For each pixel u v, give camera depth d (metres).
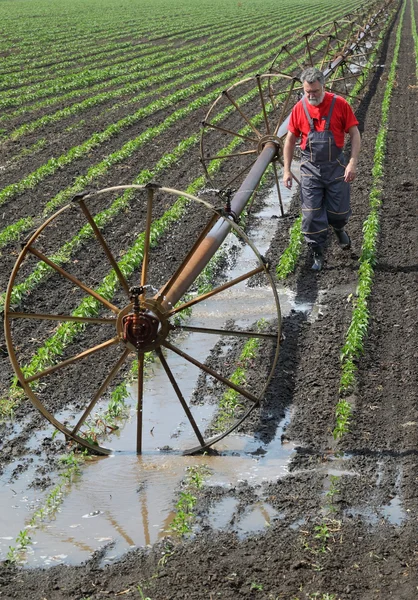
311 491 8.01
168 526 7.62
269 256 14.67
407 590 6.53
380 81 33.34
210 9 85.81
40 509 7.89
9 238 15.37
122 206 17.41
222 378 8.84
